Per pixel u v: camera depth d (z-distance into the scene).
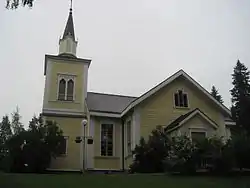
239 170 17.69
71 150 25.48
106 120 25.91
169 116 24.31
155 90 24.12
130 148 23.97
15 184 13.43
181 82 25.59
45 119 26.03
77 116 26.91
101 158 24.86
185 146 17.98
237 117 33.62
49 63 27.97
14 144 21.62
